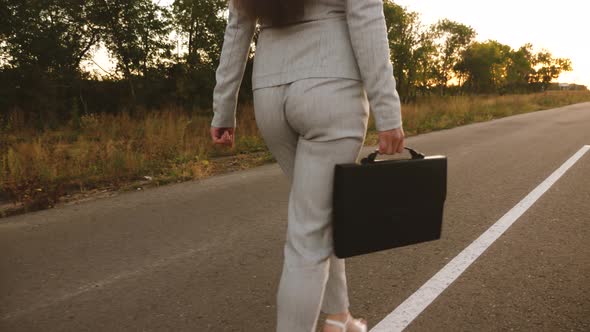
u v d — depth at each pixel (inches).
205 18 883.4
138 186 232.1
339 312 73.1
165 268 125.4
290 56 59.5
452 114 674.2
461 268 119.5
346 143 59.1
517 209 173.6
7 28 764.0
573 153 306.5
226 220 169.2
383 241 61.6
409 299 103.1
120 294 110.1
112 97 827.4
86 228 162.7
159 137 335.6
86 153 289.6
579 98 1556.3
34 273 123.8
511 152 319.9
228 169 282.0
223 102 69.1
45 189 204.7
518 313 95.6
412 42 1405.0
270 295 108.0
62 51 791.1
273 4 57.8
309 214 61.4
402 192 61.9
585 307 97.4
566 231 147.3
